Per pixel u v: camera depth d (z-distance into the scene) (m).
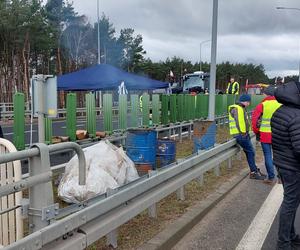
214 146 8.97
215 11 14.45
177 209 6.60
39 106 7.06
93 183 6.35
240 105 9.78
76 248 4.00
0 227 4.10
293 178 5.15
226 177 9.22
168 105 14.84
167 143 9.64
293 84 5.16
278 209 7.14
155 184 5.75
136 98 12.66
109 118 10.95
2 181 3.97
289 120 5.07
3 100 45.41
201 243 5.58
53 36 52.56
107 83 15.93
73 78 16.22
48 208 3.78
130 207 5.11
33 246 3.47
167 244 5.28
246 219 6.59
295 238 5.50
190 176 7.23
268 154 9.18
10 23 43.66
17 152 3.44
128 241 5.21
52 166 8.13
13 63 45.88
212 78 14.73
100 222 4.48
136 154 8.85
